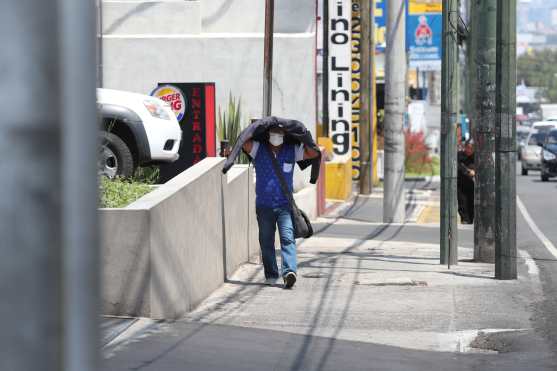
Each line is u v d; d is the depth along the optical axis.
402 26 47.50
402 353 16.20
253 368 14.55
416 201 63.09
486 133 29.78
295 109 47.81
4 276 2.53
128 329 16.77
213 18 48.81
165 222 18.44
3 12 2.55
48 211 2.57
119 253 17.44
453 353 16.33
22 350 2.54
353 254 32.22
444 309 20.91
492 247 29.94
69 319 2.58
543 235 40.84
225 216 25.38
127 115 30.08
